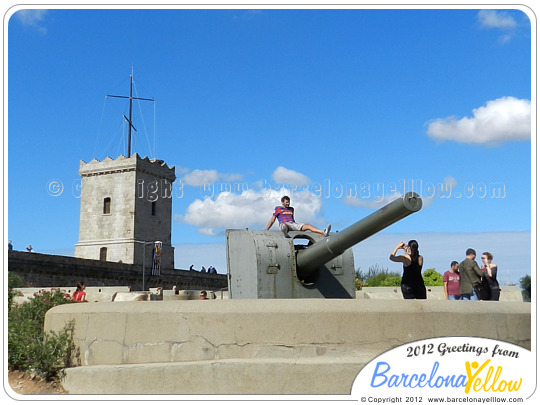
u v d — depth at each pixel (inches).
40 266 1764.3
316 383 259.4
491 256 472.4
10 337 323.3
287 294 348.8
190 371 267.6
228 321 276.1
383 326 271.6
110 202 2623.0
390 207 291.3
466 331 275.1
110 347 293.1
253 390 260.5
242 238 359.6
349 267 372.8
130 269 2176.4
